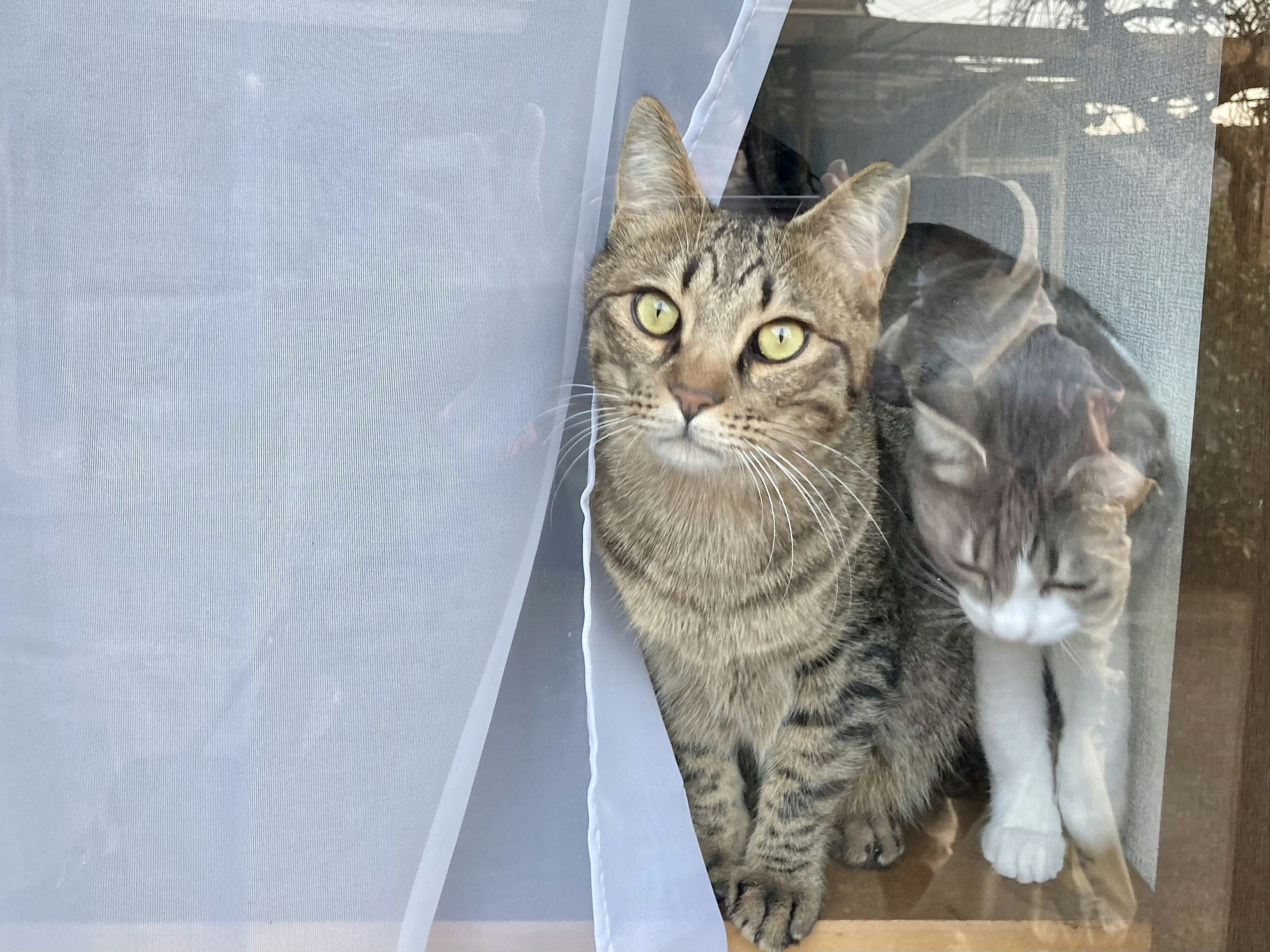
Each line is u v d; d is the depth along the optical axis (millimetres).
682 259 698
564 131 589
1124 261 764
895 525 809
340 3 511
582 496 681
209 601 554
